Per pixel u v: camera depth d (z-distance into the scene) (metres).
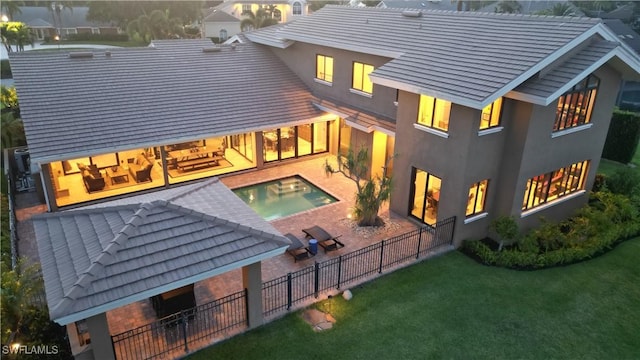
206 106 22.38
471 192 16.98
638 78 18.31
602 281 15.44
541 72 15.32
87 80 21.81
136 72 23.28
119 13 82.50
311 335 12.44
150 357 11.30
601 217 18.17
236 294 13.06
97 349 10.08
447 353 12.01
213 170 23.27
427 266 15.91
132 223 10.68
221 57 26.56
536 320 13.38
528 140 16.11
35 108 19.50
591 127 18.48
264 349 11.87
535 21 17.77
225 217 11.97
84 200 19.80
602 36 16.27
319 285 14.62
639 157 29.02
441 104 16.48
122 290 9.45
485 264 16.19
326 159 25.45
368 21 24.59
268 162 24.39
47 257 10.39
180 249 10.59
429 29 20.86
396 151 18.91
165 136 19.97
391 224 18.64
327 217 19.19
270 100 24.19
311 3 98.94
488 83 14.68
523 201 17.52
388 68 18.23
